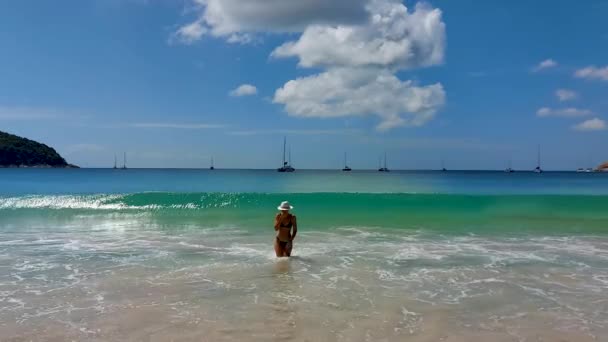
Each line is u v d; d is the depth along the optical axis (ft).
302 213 62.28
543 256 36.81
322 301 24.50
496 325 20.98
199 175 318.65
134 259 35.32
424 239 44.93
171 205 68.39
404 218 58.95
